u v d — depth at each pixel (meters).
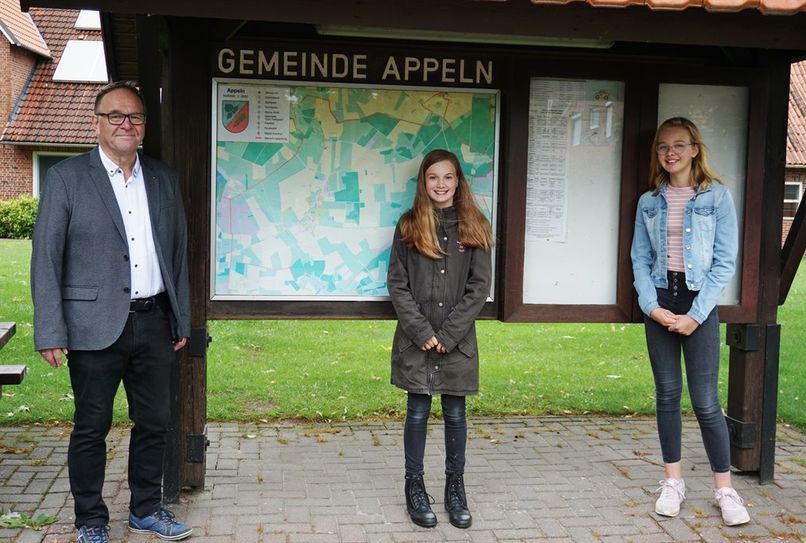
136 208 3.30
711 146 4.17
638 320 4.12
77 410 3.27
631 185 4.04
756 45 3.52
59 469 4.28
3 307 8.96
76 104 21.42
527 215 4.05
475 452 4.79
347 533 3.58
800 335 8.69
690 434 5.20
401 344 3.69
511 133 3.90
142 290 3.28
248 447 4.80
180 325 3.40
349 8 3.23
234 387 6.07
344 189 3.92
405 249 3.69
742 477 4.35
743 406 4.27
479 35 3.84
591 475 4.39
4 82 20.89
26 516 3.66
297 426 5.26
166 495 3.85
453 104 3.94
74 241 3.15
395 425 5.32
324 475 4.33
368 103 3.90
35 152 21.25
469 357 3.67
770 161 4.16
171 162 3.75
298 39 3.79
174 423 3.84
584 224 4.09
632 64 3.98
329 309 3.94
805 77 23.06
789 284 4.30
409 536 3.56
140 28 3.69
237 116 3.82
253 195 3.86
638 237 3.91
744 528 3.69
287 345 7.67
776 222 4.19
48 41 22.52
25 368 4.12
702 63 4.21
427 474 4.39
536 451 4.82
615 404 5.86
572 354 7.65
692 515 3.83
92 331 3.15
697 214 3.69
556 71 3.92
